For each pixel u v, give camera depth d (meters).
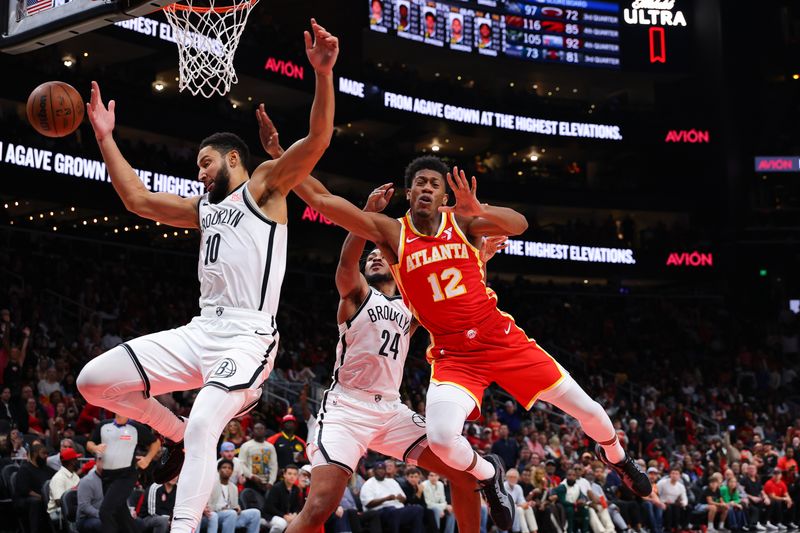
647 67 30.48
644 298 29.02
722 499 15.71
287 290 22.84
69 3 5.86
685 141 29.89
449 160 28.50
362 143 27.17
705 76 30.59
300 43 24.94
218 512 9.97
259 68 23.16
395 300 5.93
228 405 4.25
